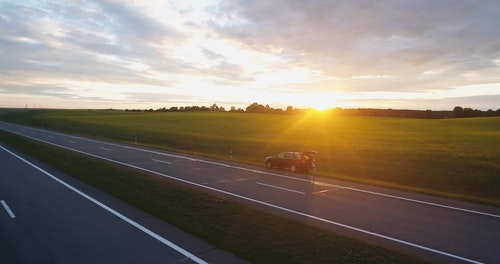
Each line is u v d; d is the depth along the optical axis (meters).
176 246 8.99
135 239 9.47
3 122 97.44
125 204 13.27
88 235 9.75
